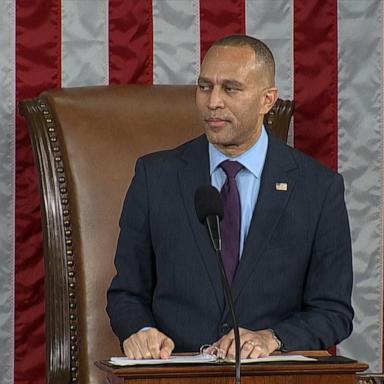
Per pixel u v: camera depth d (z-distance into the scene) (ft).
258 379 35.35
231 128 44.45
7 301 55.31
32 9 55.52
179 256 45.24
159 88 52.13
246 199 46.21
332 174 47.26
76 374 49.67
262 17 56.85
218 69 43.91
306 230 45.83
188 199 45.83
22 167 55.31
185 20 56.49
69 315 49.80
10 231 55.26
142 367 34.94
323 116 57.21
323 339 43.91
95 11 55.88
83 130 50.62
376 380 44.47
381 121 57.41
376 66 57.36
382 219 57.57
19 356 55.42
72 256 49.98
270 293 44.98
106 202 50.11
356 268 57.57
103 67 55.93
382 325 57.57
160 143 50.80
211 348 39.29
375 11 57.31
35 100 51.62
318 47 57.16
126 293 46.01
